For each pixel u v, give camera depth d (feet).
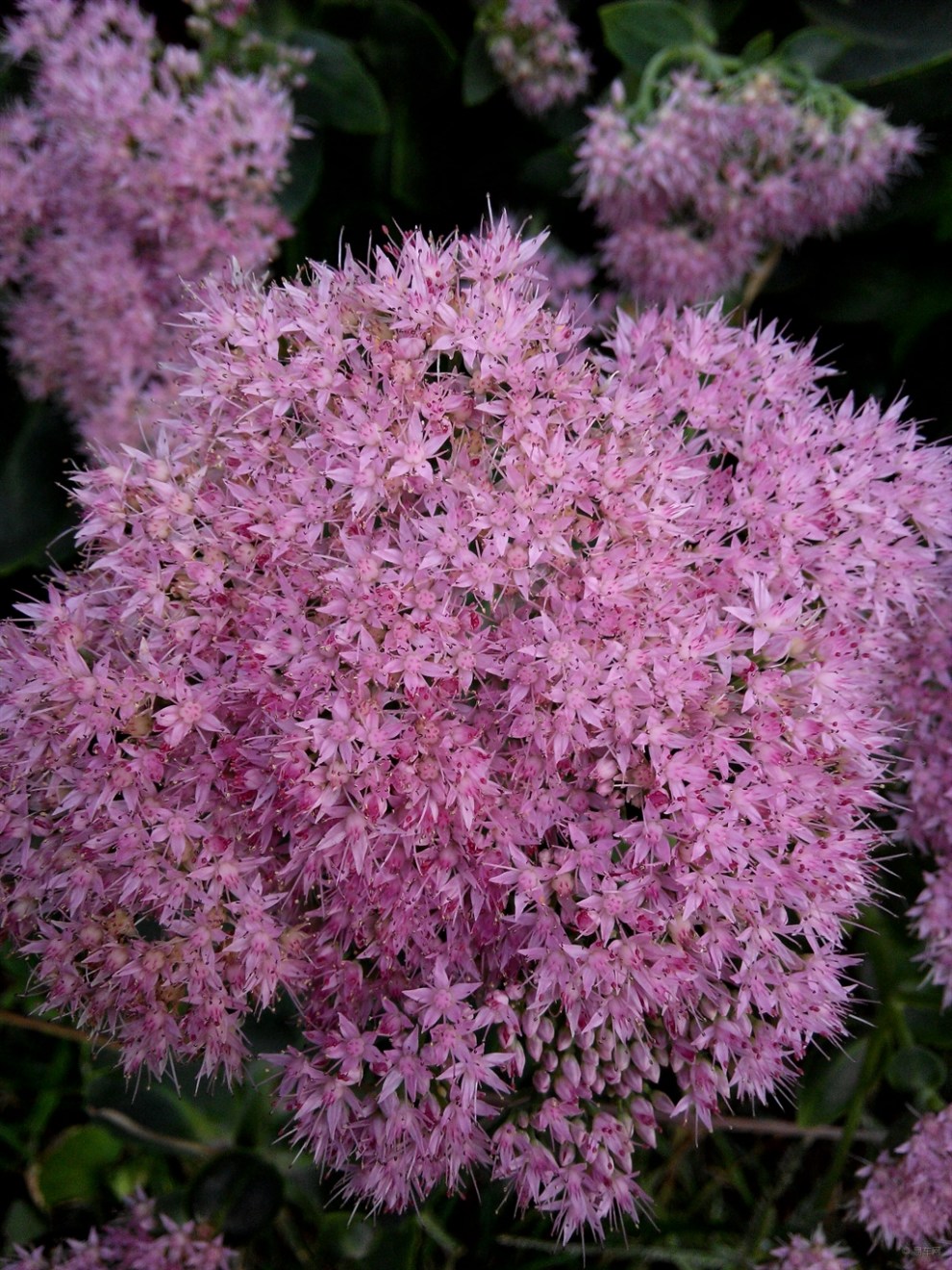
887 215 0.67
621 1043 0.44
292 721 0.40
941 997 0.59
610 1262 0.64
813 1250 0.56
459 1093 0.43
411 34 0.68
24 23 0.65
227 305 0.46
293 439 0.44
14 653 0.45
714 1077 0.44
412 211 0.73
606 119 0.62
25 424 0.74
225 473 0.45
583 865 0.41
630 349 0.49
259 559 0.43
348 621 0.41
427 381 0.45
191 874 0.43
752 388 0.49
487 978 0.45
